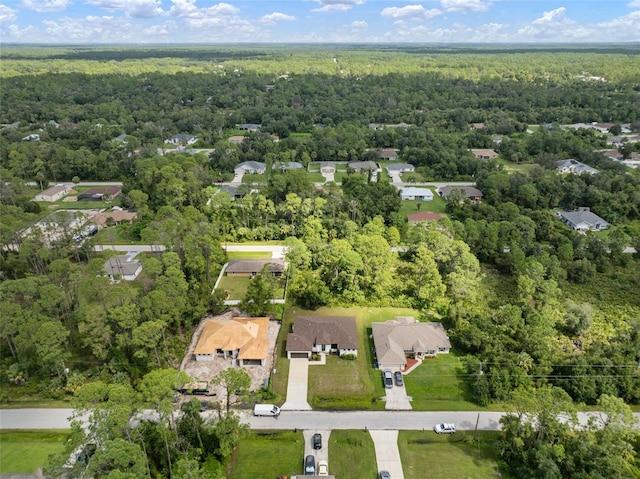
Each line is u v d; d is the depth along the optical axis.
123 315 51.00
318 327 60.44
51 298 54.34
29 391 51.88
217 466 41.94
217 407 46.25
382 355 56.31
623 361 53.41
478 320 60.59
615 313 68.44
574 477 39.22
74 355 57.50
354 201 97.25
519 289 67.94
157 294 54.72
